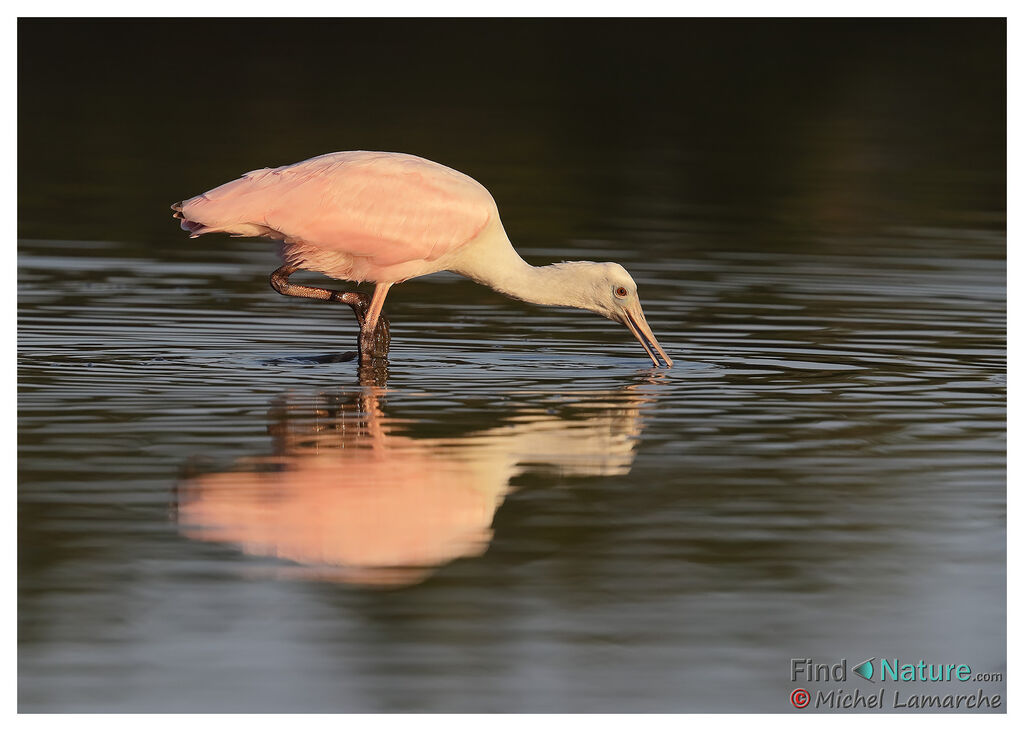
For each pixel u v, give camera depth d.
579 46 42.91
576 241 22.30
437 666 8.40
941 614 9.16
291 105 33.59
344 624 8.88
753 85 38.41
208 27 43.59
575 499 10.95
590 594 9.32
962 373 15.17
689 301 18.64
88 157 27.64
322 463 11.60
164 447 11.94
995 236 23.75
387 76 38.34
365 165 15.16
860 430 12.93
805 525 10.51
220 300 18.27
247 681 8.21
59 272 19.55
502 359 15.70
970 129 33.66
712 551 10.03
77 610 8.98
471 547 10.05
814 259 21.55
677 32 44.69
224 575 9.54
